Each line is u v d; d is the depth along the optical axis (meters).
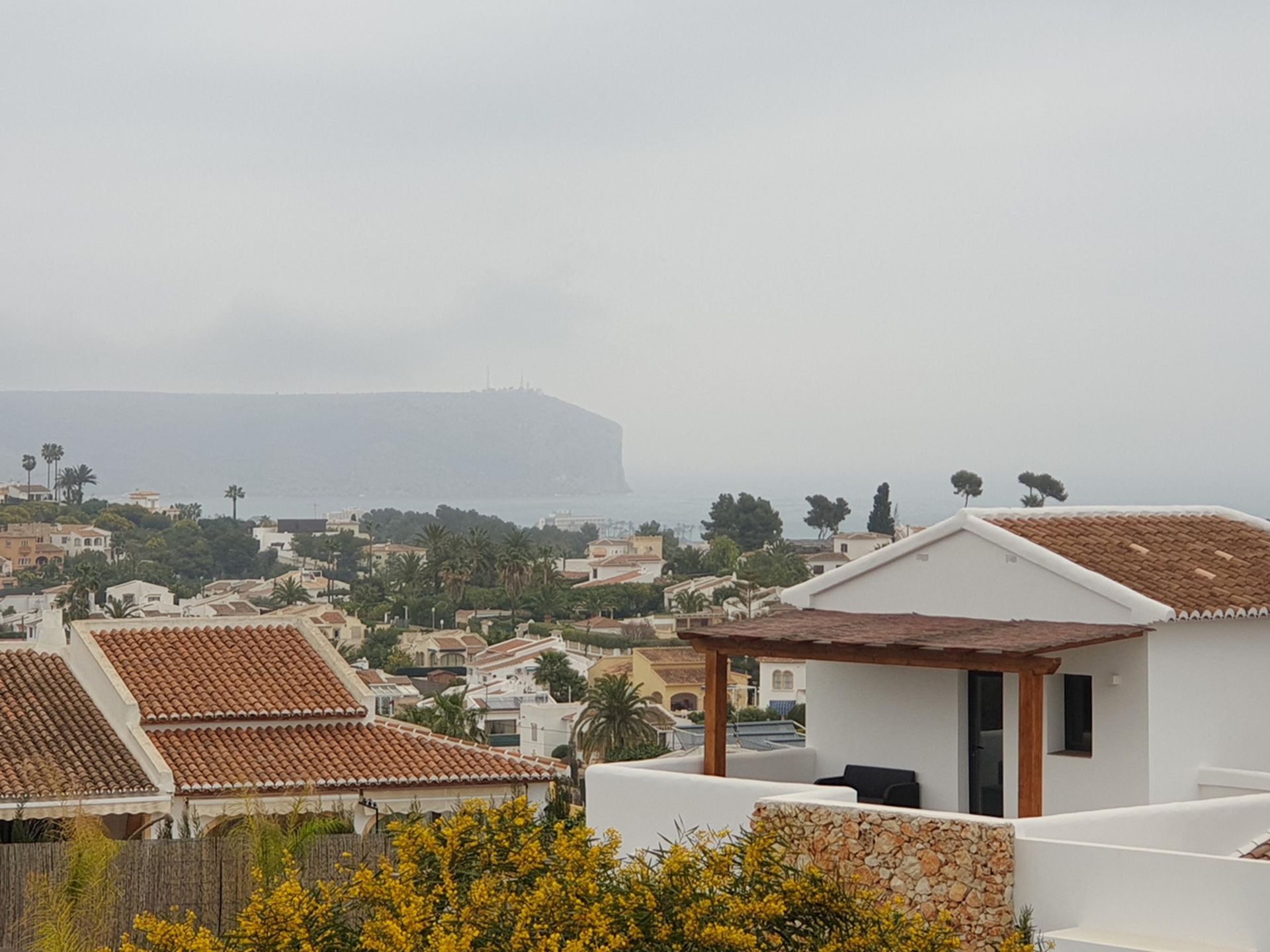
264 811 44.28
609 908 18.06
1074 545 33.06
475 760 50.91
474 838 20.19
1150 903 21.58
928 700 32.88
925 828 23.75
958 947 19.09
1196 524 37.53
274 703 51.81
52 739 48.81
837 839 24.78
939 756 32.62
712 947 17.62
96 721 50.72
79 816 40.38
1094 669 30.20
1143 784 29.38
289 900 19.78
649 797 28.88
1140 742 29.45
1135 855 21.73
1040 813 26.81
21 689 52.56
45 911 36.34
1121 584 30.05
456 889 19.58
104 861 36.91
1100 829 24.20
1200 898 21.11
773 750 33.84
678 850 18.98
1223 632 30.81
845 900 18.92
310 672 54.59
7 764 46.62
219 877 38.09
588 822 29.86
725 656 31.52
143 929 20.19
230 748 49.66
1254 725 31.23
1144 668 29.48
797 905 18.77
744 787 27.53
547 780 50.69
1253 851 26.03
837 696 34.41
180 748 49.16
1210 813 25.86
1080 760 30.33
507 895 19.03
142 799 45.66
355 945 19.72
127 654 53.88
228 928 37.94
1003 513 34.47
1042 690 27.20
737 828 27.53
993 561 32.22
